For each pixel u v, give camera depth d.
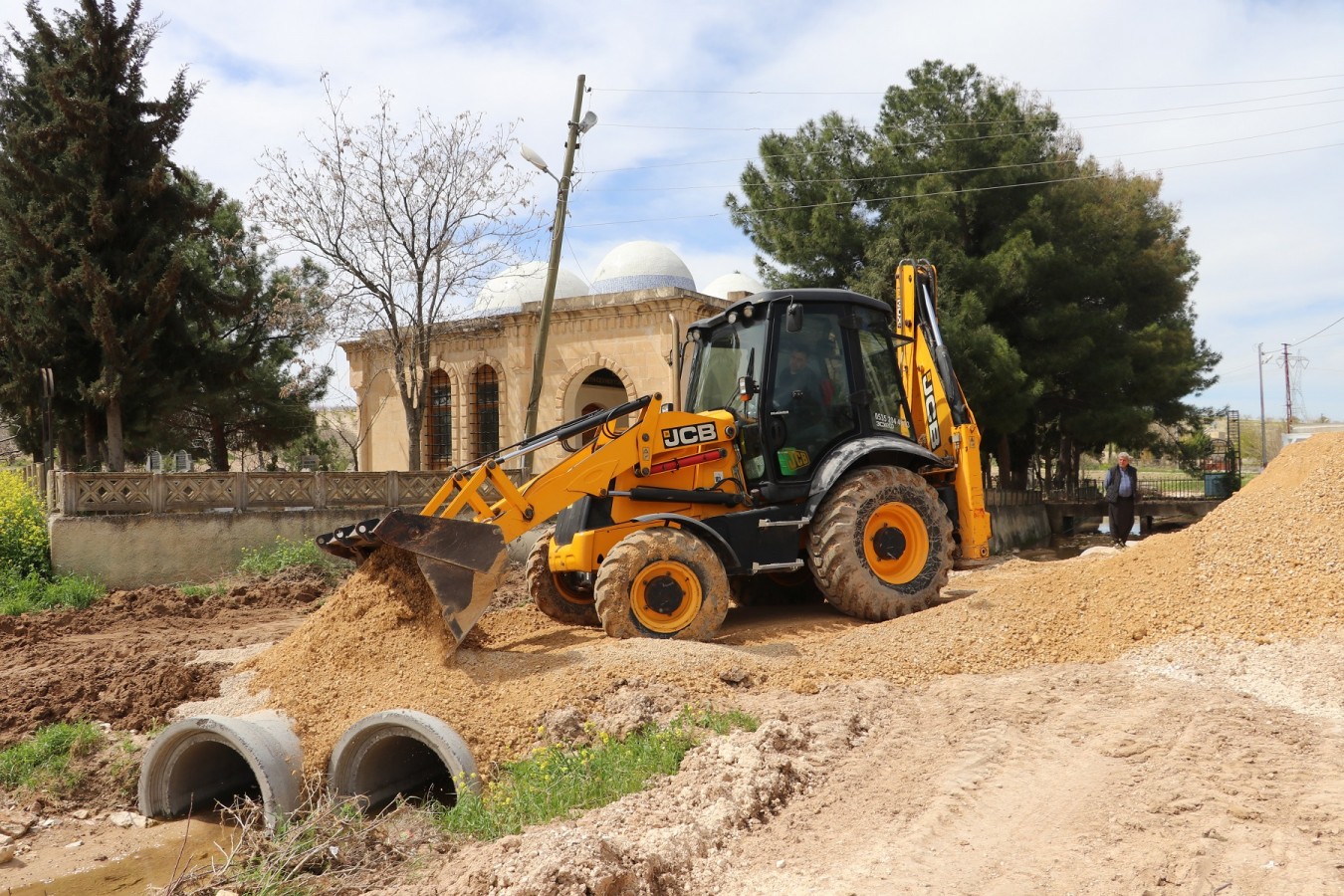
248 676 7.07
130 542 13.88
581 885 3.72
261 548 14.95
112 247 19.27
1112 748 5.05
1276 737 4.99
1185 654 6.29
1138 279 30.31
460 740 5.63
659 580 7.44
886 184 25.98
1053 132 29.33
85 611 11.78
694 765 5.16
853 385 8.79
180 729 5.92
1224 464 42.53
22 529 13.88
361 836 5.12
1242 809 4.13
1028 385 25.73
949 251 24.30
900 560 8.45
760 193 26.48
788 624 8.23
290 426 28.58
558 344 24.73
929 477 9.32
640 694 6.08
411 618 6.80
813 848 4.26
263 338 25.38
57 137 19.14
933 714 5.95
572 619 8.46
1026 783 4.78
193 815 6.18
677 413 8.26
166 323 19.89
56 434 21.38
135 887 5.12
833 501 8.24
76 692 7.37
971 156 25.94
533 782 5.28
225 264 26.44
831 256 25.62
